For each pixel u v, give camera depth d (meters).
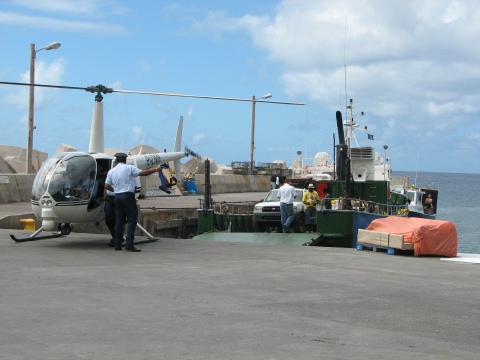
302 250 15.65
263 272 11.43
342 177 23.72
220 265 12.23
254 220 23.55
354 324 7.32
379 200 25.17
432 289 10.06
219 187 54.66
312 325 7.16
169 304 8.09
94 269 11.13
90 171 14.82
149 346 5.97
